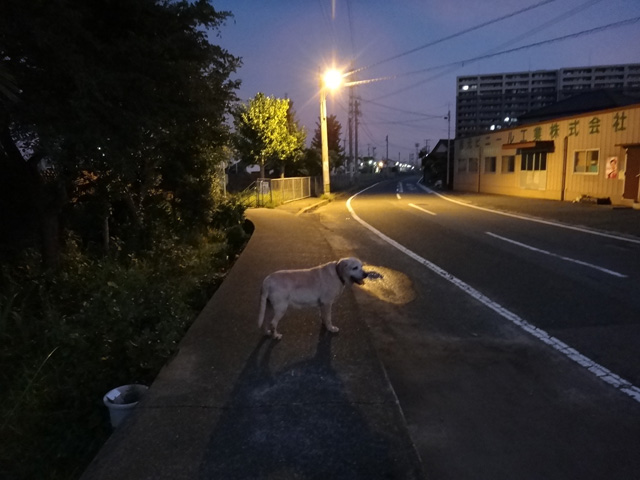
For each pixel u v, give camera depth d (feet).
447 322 21.20
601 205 65.98
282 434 10.96
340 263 16.89
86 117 17.61
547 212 60.95
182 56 22.45
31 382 13.69
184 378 13.85
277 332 17.47
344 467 9.80
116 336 16.55
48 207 25.02
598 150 69.15
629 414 13.51
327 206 83.87
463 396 14.66
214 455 10.17
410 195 109.81
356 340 16.78
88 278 24.63
